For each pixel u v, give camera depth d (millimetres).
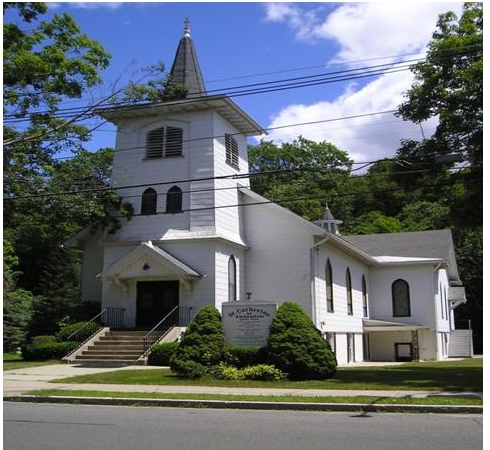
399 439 9078
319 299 28531
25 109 23750
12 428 10211
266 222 29125
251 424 10680
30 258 46625
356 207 69250
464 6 22156
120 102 25297
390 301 39719
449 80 21484
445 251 41625
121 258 25797
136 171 27828
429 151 22047
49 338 25406
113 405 13938
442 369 23766
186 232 26438
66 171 27016
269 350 18500
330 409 12992
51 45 23156
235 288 27766
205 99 26281
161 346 22172
